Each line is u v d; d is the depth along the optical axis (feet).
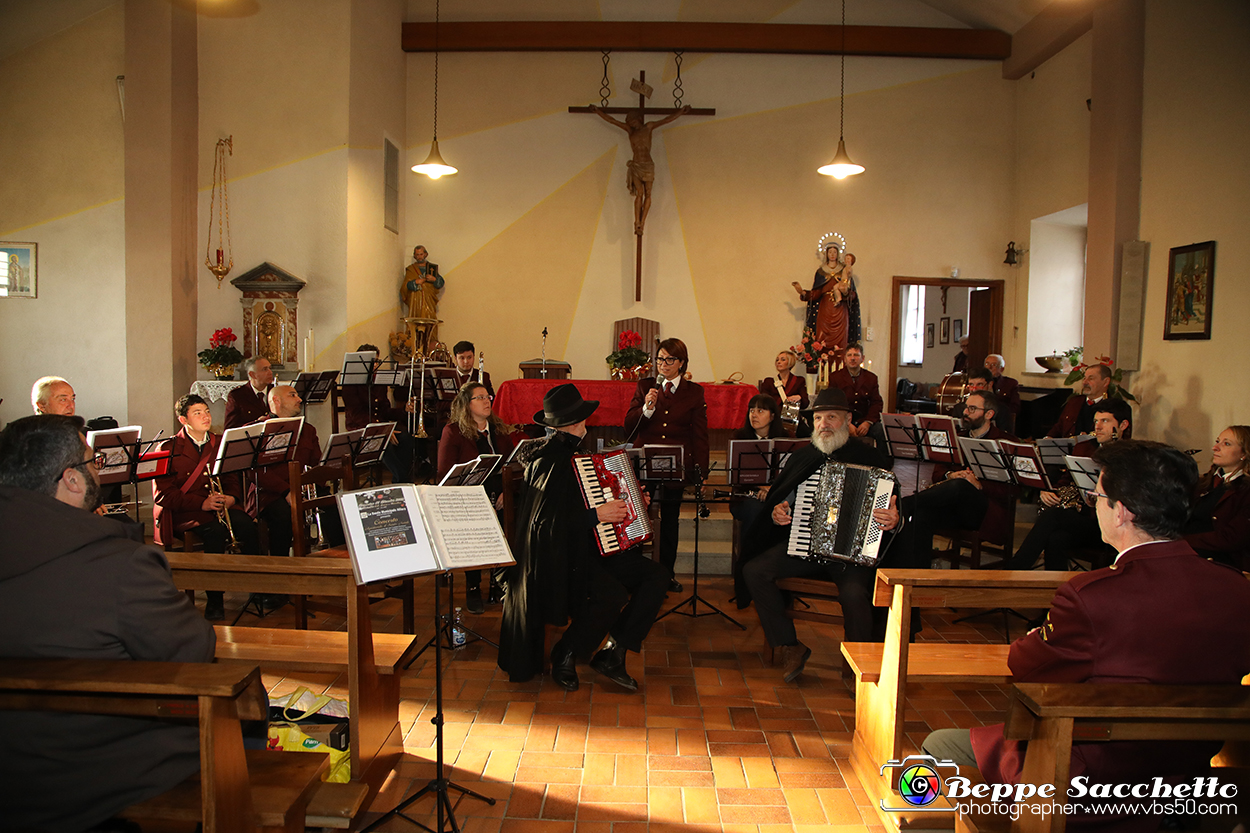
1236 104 19.10
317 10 26.37
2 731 5.59
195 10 25.90
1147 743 5.88
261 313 26.37
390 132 30.25
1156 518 5.85
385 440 16.05
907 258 32.40
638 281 32.09
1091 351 23.44
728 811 8.50
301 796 6.56
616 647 11.57
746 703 11.20
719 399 25.67
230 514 14.84
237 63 26.27
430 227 32.30
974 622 15.07
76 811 5.70
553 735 10.15
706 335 32.60
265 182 26.43
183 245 25.27
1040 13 29.30
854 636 11.45
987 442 14.37
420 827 8.08
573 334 32.58
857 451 12.59
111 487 14.16
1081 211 29.30
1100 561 14.53
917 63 32.27
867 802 8.72
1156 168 21.75
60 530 5.74
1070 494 14.85
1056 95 29.66
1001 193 32.37
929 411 33.99
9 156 26.99
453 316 32.50
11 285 27.09
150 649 5.87
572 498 11.51
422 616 14.75
